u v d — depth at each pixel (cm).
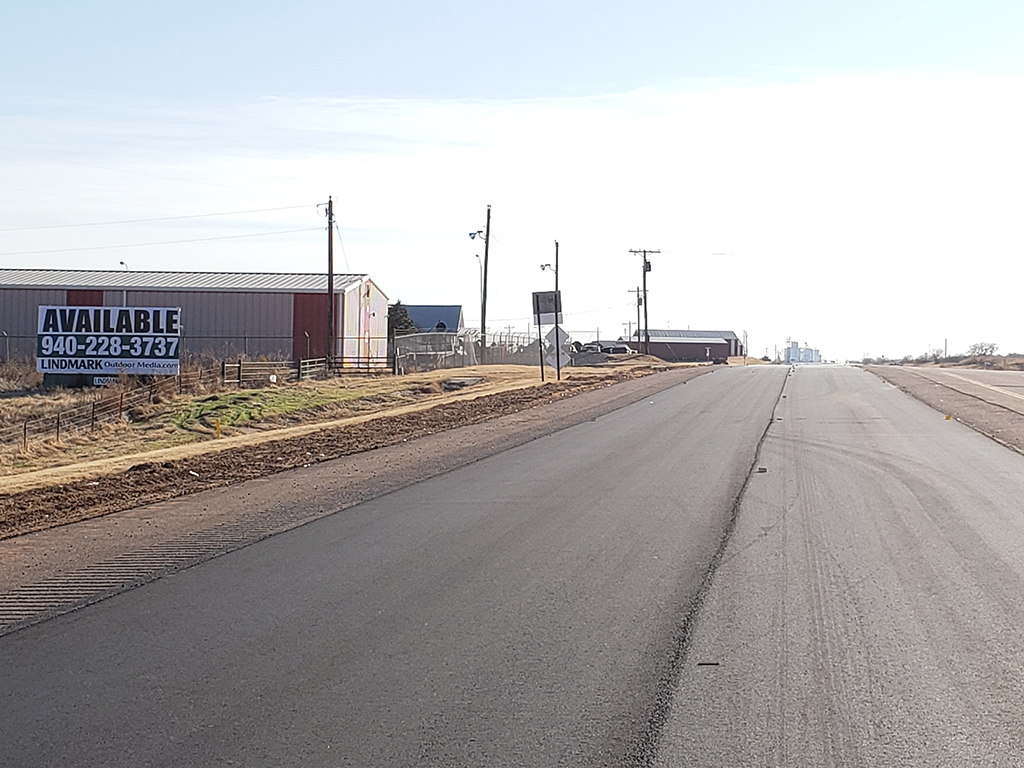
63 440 3000
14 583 980
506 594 891
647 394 3747
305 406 3759
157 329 4119
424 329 9912
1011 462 1762
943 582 918
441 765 529
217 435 2942
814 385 4253
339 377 4938
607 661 698
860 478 1584
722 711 602
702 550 1061
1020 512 1276
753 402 3297
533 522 1242
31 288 6056
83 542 1192
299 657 720
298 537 1177
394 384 4581
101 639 775
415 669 688
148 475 1839
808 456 1872
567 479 1617
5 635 793
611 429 2462
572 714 599
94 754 552
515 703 618
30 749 560
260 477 1783
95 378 4244
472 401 3569
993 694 629
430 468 1806
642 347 11056
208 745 561
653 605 845
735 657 703
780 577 939
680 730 572
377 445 2277
